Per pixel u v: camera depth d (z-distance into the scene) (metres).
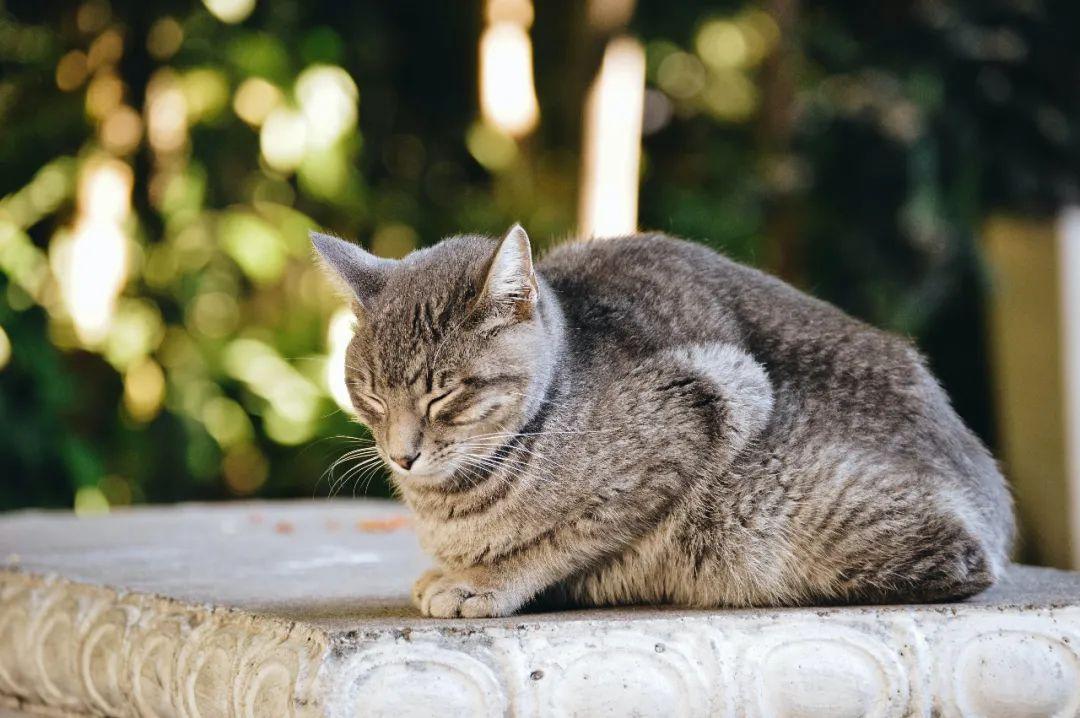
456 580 5.07
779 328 5.48
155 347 12.21
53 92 12.60
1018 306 12.16
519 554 5.12
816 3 12.91
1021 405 12.09
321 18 13.13
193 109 12.14
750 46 14.96
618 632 4.46
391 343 5.10
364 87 13.88
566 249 5.92
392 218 13.71
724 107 15.04
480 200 13.95
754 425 5.15
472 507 5.12
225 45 12.09
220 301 12.80
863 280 12.72
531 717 4.30
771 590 5.19
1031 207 12.24
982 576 5.09
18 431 11.02
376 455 6.02
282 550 7.33
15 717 6.00
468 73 14.24
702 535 5.21
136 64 12.41
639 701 4.38
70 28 12.55
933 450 5.30
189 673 4.84
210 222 12.31
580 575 5.36
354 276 5.38
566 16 13.80
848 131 12.45
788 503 5.13
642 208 14.37
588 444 5.08
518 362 5.04
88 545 7.59
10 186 12.55
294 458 12.77
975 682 4.61
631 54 11.34
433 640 4.30
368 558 6.96
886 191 12.45
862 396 5.33
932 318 13.30
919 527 5.07
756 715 4.49
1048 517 11.86
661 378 5.15
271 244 12.07
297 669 4.28
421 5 13.99
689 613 4.79
